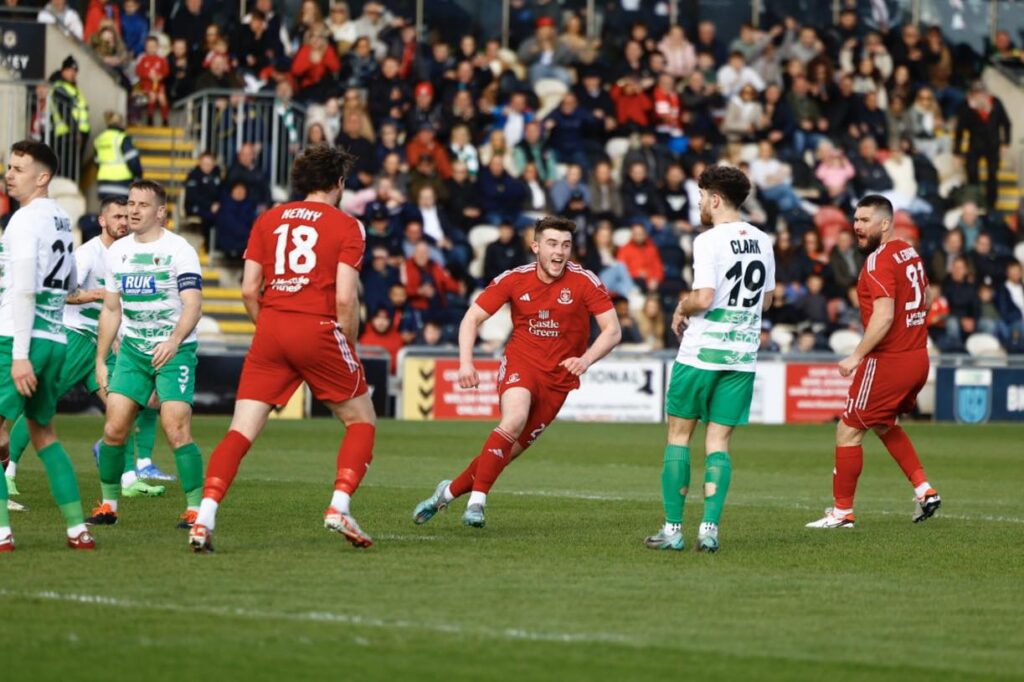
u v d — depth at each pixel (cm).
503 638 1917
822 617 2112
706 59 9619
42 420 2577
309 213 2591
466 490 3031
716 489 2752
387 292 7606
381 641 1884
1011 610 2198
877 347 3278
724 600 2230
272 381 2600
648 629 1997
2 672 1703
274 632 1922
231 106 8119
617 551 2728
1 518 2558
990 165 9350
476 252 8238
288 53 8962
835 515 3244
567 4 9706
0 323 2530
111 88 8144
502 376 3031
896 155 9181
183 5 8519
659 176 8700
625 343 7825
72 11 8412
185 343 3008
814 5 10062
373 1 9219
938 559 2722
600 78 9044
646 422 7438
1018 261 8806
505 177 8350
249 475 4209
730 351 2733
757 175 8788
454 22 9525
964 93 10062
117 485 3045
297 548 2673
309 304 2577
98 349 3023
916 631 2030
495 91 8919
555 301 2997
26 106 7638
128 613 2025
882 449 6031
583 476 4459
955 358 7988
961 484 4478
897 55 9831
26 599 2111
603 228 8150
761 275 2748
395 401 7412
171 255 2970
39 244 2500
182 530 2928
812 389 7744
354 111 8225
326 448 5275
